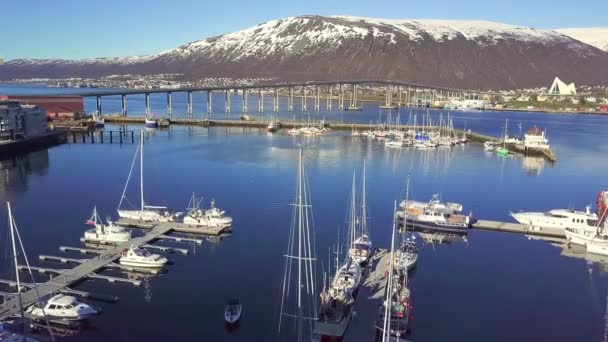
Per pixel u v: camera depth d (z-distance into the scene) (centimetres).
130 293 5159
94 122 18875
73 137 16600
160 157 13038
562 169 12706
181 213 7775
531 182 11056
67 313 4569
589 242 6644
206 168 11588
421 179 10994
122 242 6519
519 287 5519
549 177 11662
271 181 10238
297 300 5009
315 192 9406
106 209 8081
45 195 8944
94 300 4991
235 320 4553
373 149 15200
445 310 4947
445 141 16662
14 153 13325
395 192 9650
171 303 4953
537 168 12769
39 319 4541
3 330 4128
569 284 5625
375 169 11931
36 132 14925
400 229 7344
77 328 4481
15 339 4019
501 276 5809
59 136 15825
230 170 11369
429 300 5159
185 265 5884
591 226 7256
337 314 4475
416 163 12962
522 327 4669
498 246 6838
